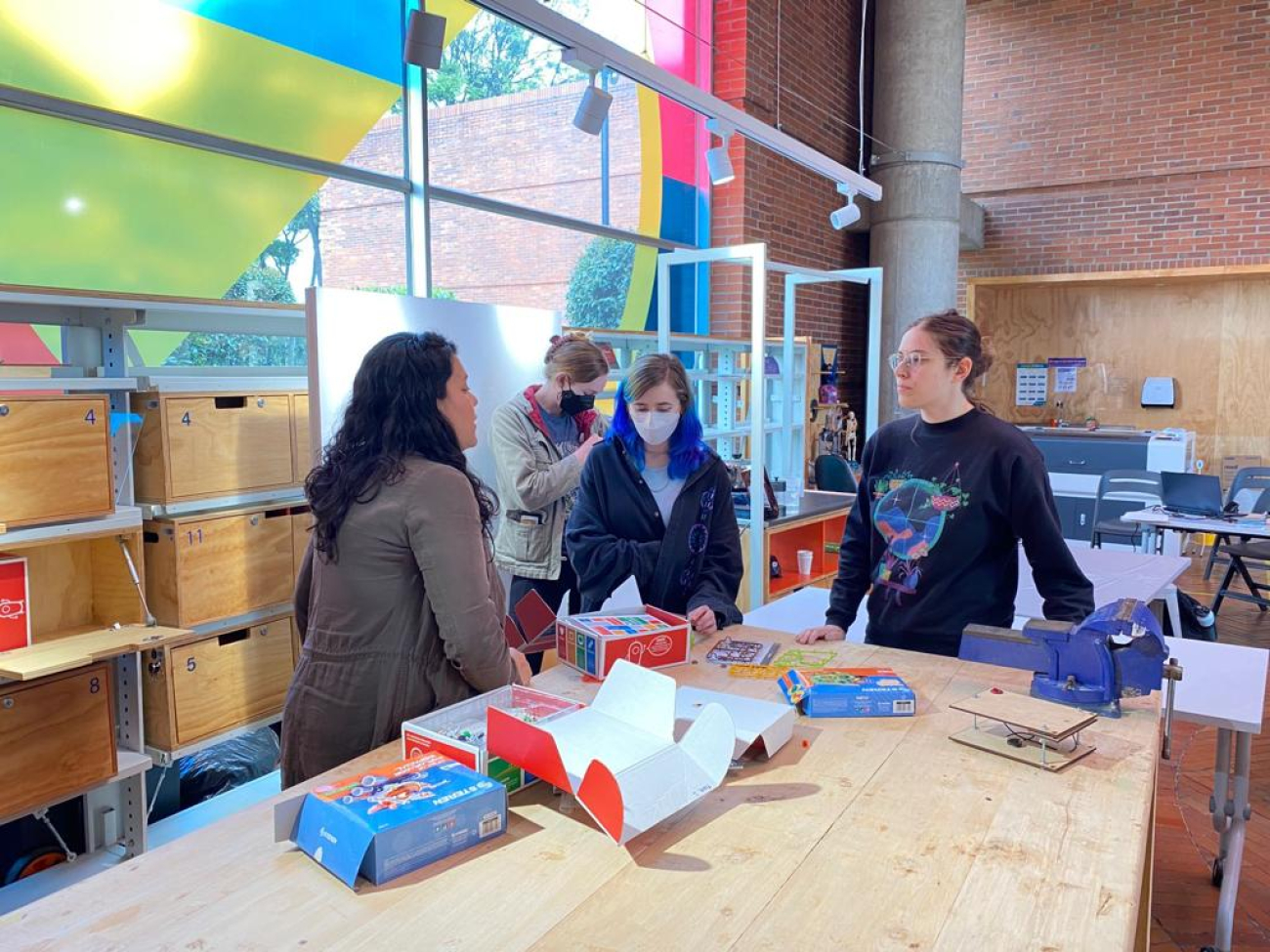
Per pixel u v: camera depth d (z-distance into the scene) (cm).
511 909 92
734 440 537
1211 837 300
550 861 101
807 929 88
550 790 119
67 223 282
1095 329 877
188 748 255
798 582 478
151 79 297
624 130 552
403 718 150
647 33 566
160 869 100
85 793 248
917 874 97
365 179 378
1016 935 87
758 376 396
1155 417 860
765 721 129
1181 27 782
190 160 315
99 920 90
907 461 208
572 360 306
